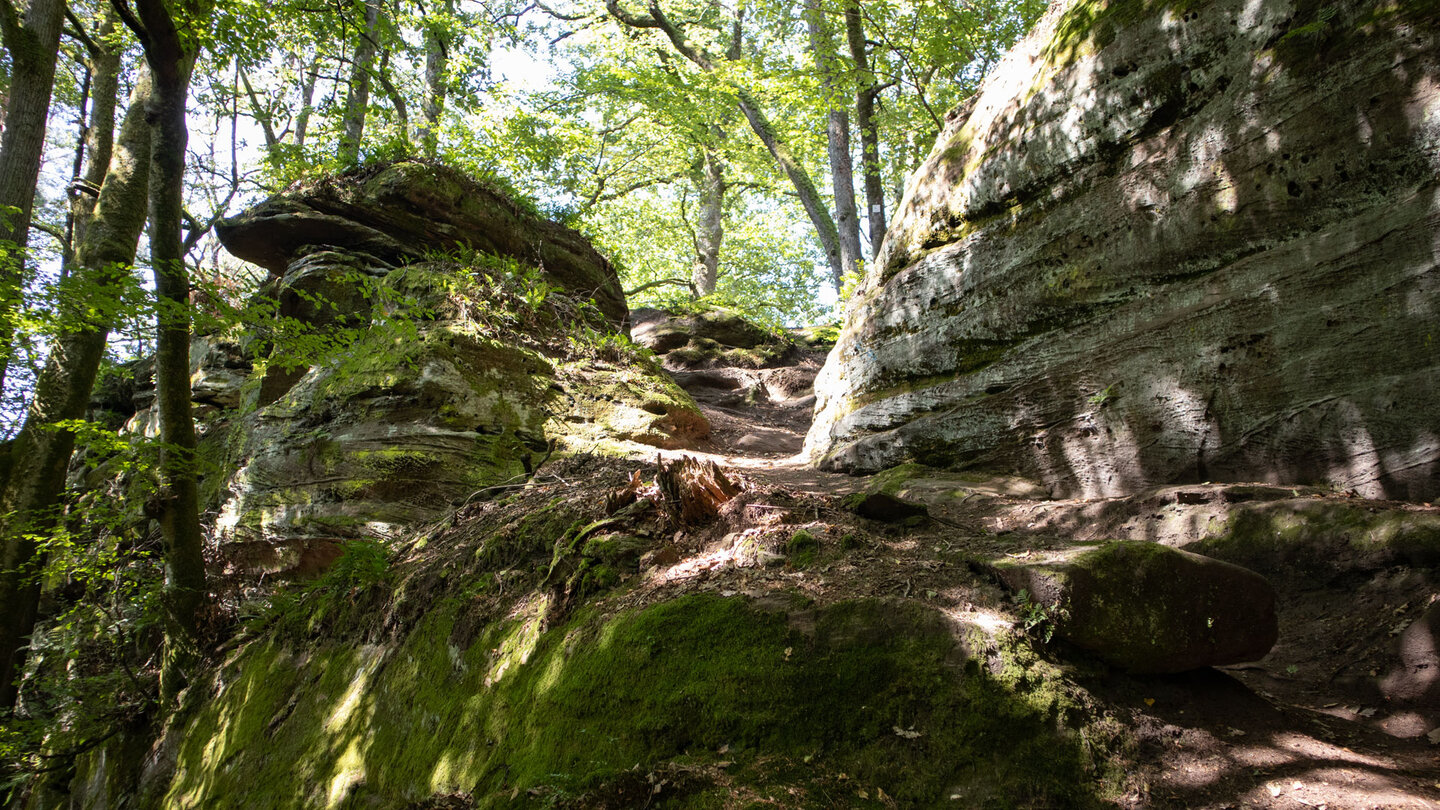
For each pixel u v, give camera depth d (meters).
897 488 6.26
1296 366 4.69
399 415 7.41
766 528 3.99
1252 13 5.04
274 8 9.99
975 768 2.65
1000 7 17.56
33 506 8.20
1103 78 5.83
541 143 15.68
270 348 9.86
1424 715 3.06
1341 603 3.82
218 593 7.48
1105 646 2.95
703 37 20.81
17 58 8.77
